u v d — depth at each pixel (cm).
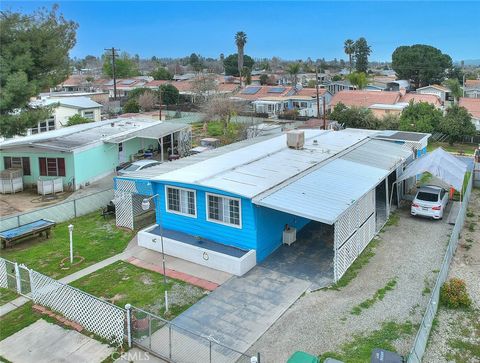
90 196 2431
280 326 1329
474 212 2414
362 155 2441
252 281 1597
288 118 6481
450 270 1719
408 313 1394
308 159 2258
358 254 1814
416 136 3033
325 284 1574
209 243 1806
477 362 1199
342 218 1602
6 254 1875
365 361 1165
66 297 1386
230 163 2144
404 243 1952
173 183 1869
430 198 2281
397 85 8806
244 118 6219
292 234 1897
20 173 2833
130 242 1994
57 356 1225
